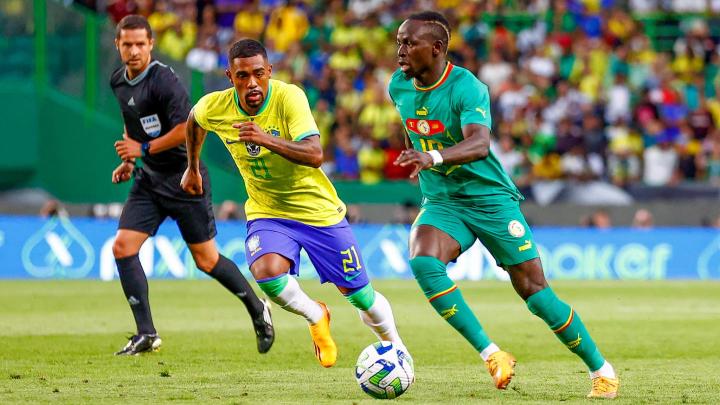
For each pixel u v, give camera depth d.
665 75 88.88
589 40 90.19
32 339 34.75
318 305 25.70
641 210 74.81
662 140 83.69
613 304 50.09
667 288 60.59
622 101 86.25
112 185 74.50
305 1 91.44
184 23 90.81
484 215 23.53
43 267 65.12
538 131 82.12
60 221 65.50
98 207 72.81
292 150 23.28
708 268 70.31
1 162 73.62
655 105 85.56
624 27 92.69
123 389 24.08
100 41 74.38
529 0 92.75
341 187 76.06
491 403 22.20
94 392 23.56
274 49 89.38
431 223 23.66
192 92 72.44
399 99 24.17
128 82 30.78
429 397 23.09
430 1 91.50
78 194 74.44
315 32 90.12
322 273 25.94
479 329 22.89
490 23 91.69
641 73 89.38
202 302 49.41
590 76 87.12
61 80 74.12
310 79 85.81
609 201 76.06
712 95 90.56
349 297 26.05
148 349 31.27
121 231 31.14
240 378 26.20
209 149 73.69
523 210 74.94
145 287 31.25
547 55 88.62
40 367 28.12
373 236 68.69
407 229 69.19
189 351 31.86
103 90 74.38
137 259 31.34
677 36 94.50
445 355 31.44
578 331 23.19
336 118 82.31
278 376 26.62
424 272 23.08
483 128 22.53
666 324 41.19
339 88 84.62
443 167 23.56
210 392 23.64
